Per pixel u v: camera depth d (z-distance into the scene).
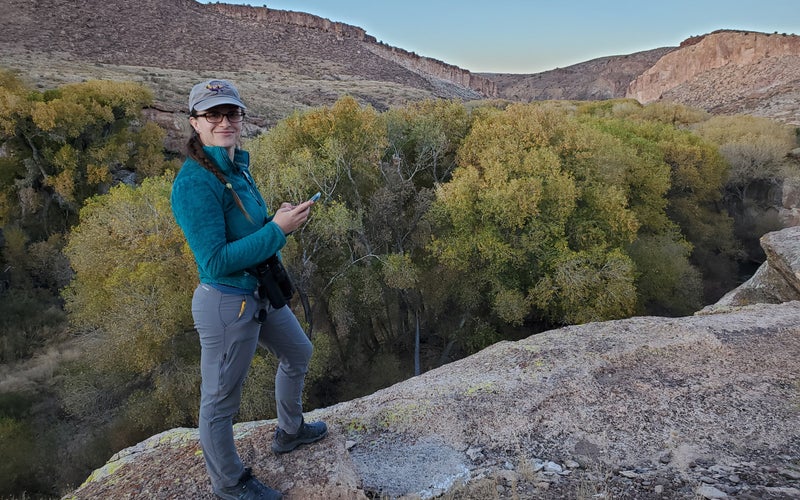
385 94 82.75
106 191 24.92
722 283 27.16
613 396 3.47
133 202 13.45
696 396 3.44
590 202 16.94
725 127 38.03
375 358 18.34
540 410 3.32
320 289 16.86
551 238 15.84
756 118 40.53
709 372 3.78
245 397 12.66
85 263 12.99
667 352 4.12
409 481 2.62
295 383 2.44
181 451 2.88
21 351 18.05
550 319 17.20
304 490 2.32
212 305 1.98
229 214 1.97
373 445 3.02
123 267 12.71
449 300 18.38
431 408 3.36
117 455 3.37
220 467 2.16
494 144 16.77
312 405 16.45
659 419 3.18
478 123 17.97
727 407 3.29
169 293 12.52
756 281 8.62
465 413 3.30
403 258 15.53
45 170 23.64
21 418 14.09
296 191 14.21
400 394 3.76
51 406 14.86
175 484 2.50
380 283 16.83
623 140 26.91
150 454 2.99
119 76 56.75
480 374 4.01
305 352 2.38
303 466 2.49
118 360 12.98
